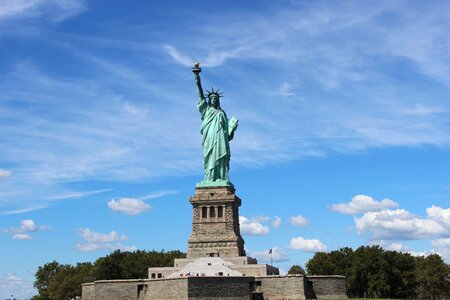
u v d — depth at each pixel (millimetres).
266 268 194125
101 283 185500
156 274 199625
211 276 172750
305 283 182000
